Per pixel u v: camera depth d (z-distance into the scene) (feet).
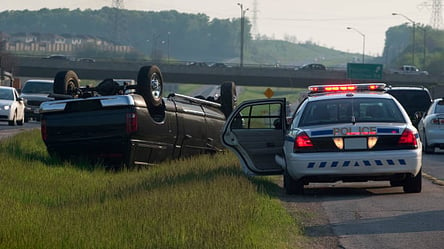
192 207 48.21
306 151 58.80
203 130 90.02
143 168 78.28
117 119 74.90
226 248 37.73
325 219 49.21
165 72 460.96
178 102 85.15
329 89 65.46
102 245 38.93
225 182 59.36
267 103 67.62
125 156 75.51
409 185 60.59
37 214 46.98
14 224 42.86
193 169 71.46
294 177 59.88
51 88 192.65
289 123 67.15
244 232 40.70
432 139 107.34
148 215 46.06
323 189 65.46
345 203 55.88
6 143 87.92
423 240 42.14
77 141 75.97
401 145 58.70
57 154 77.10
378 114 60.23
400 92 131.44
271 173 66.64
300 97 73.05
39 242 38.83
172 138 82.38
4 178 61.62
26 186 59.47
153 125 78.13
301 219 49.32
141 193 56.65
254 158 67.10
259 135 66.95
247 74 461.37
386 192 62.18
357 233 44.39
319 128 59.21
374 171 58.23
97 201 54.70
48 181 63.52
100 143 75.46
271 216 47.93
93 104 75.46
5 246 37.91
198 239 39.42
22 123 167.73
